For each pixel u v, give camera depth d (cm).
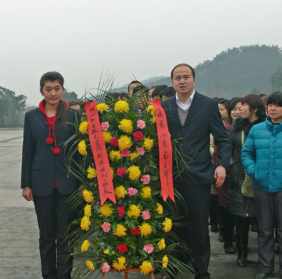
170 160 449
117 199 441
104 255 444
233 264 610
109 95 455
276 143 534
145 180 441
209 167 495
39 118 482
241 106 607
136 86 482
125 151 438
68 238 472
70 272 489
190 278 540
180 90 489
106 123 439
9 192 1188
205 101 494
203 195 490
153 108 449
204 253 499
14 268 589
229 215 646
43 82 477
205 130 492
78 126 458
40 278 551
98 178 434
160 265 451
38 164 477
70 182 473
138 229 439
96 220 447
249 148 555
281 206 536
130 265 446
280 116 537
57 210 480
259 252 552
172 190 448
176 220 492
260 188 545
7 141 3541
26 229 800
